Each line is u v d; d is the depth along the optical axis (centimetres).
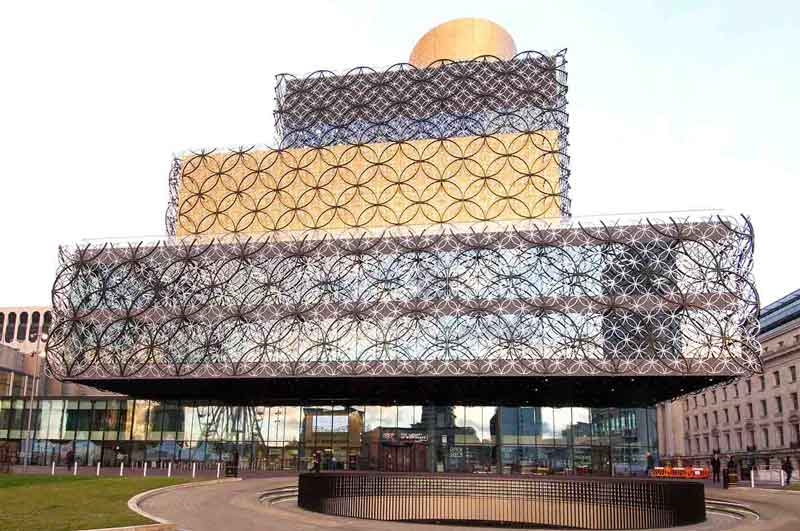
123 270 5497
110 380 5459
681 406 11981
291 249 5384
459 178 6009
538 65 6450
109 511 2405
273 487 3991
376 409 6225
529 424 5991
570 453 5906
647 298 4897
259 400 6456
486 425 6019
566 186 6234
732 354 4753
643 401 6153
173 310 5350
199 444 6431
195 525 2362
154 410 6594
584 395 6156
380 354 5053
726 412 10288
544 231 5128
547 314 4950
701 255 4925
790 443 8412
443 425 6072
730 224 4972
